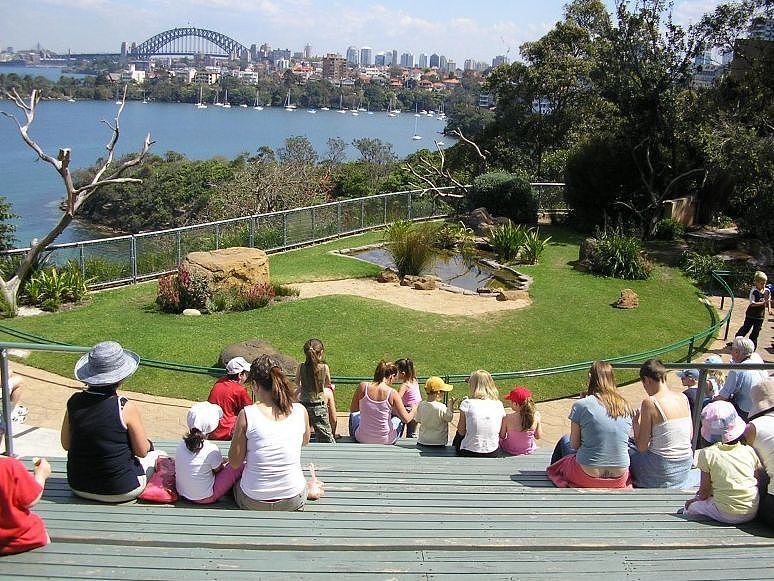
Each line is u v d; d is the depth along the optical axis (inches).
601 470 257.3
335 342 615.8
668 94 1097.4
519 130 1892.2
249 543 189.0
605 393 262.1
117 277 807.7
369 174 2209.6
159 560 177.6
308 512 221.3
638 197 1173.7
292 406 231.6
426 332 653.3
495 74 1882.4
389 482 263.9
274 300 731.4
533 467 291.4
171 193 2647.6
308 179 1771.7
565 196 1202.6
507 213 1161.4
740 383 368.5
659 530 213.8
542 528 212.4
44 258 747.4
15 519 176.2
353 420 367.6
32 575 167.2
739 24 1080.8
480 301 765.9
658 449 263.1
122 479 220.8
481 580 175.3
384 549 192.2
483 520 219.0
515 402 321.7
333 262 922.1
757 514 221.5
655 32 1104.2
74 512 208.8
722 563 189.6
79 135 5994.1
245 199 1683.1
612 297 802.2
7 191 3686.0
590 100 1675.7
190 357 559.2
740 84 1181.7
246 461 228.4
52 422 425.7
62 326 628.4
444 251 1000.2
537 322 699.4
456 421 467.5
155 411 466.0
